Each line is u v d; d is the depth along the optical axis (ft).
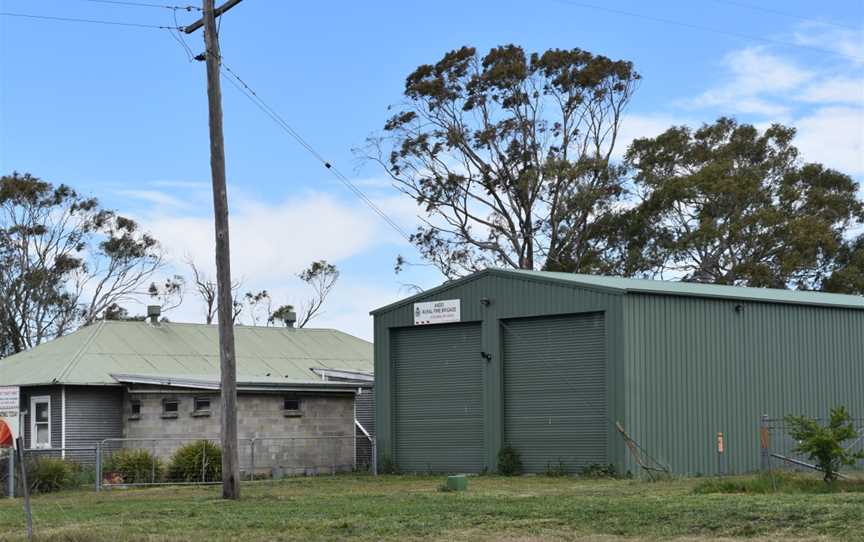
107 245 217.97
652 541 54.49
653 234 197.57
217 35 85.20
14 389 71.72
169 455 124.06
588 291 105.60
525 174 187.62
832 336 121.08
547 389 108.88
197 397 123.24
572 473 105.81
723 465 107.96
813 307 119.44
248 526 64.59
